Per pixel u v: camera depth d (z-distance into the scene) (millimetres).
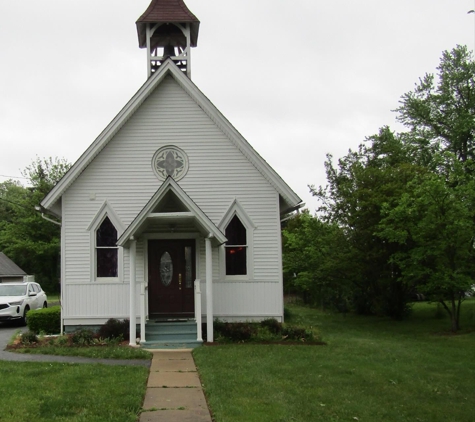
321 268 24609
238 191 18188
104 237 17984
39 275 53219
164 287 18141
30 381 10500
